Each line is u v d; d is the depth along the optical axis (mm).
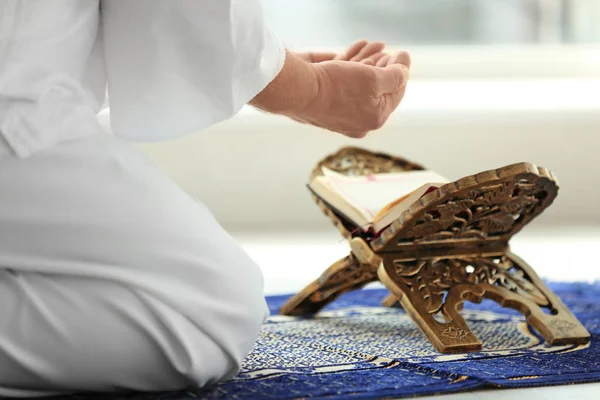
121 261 1562
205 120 1652
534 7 4641
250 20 1621
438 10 4617
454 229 2172
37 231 1535
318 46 4559
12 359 1537
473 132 4281
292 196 4270
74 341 1547
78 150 1567
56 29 1562
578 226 4152
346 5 4555
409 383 1789
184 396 1663
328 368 1915
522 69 4664
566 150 4301
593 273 3266
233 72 1624
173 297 1577
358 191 2359
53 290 1540
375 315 2553
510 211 2164
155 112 1646
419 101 4336
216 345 1647
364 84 1912
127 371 1603
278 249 3723
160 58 1613
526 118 4227
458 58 4637
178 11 1581
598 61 4668
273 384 1766
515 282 2236
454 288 2162
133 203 1577
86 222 1543
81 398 1656
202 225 1656
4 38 1529
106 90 1802
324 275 2426
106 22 1636
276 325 2408
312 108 1902
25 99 1538
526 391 1789
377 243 2164
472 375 1834
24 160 1540
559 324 2164
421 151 4289
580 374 1872
